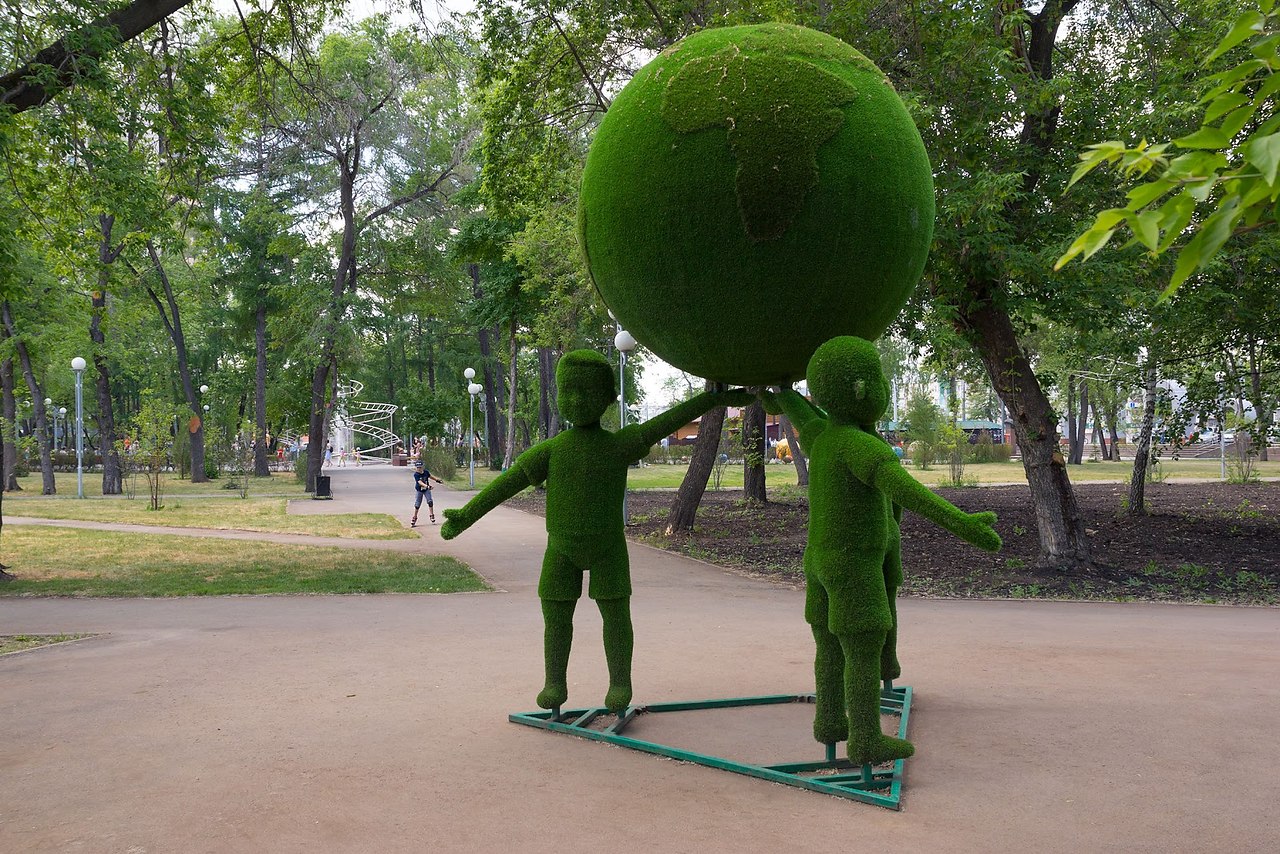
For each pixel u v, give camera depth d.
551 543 5.30
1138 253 10.27
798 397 4.91
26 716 5.48
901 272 4.46
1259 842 3.61
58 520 20.80
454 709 5.64
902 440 45.81
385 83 30.69
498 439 50.47
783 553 14.13
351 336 32.09
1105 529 15.96
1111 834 3.70
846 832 3.75
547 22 14.09
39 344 29.41
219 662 6.98
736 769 4.53
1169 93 9.99
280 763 4.61
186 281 37.84
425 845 3.61
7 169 12.55
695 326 4.50
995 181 9.26
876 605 4.23
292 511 24.00
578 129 15.78
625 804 4.08
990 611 9.37
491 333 50.75
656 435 5.21
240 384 47.38
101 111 10.38
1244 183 1.78
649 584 11.34
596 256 4.66
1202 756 4.67
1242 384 14.45
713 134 4.14
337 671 6.66
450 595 10.57
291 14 14.29
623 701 5.18
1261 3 1.90
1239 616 9.07
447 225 33.28
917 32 10.64
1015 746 4.87
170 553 14.59
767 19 11.23
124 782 4.34
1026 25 10.42
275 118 15.27
